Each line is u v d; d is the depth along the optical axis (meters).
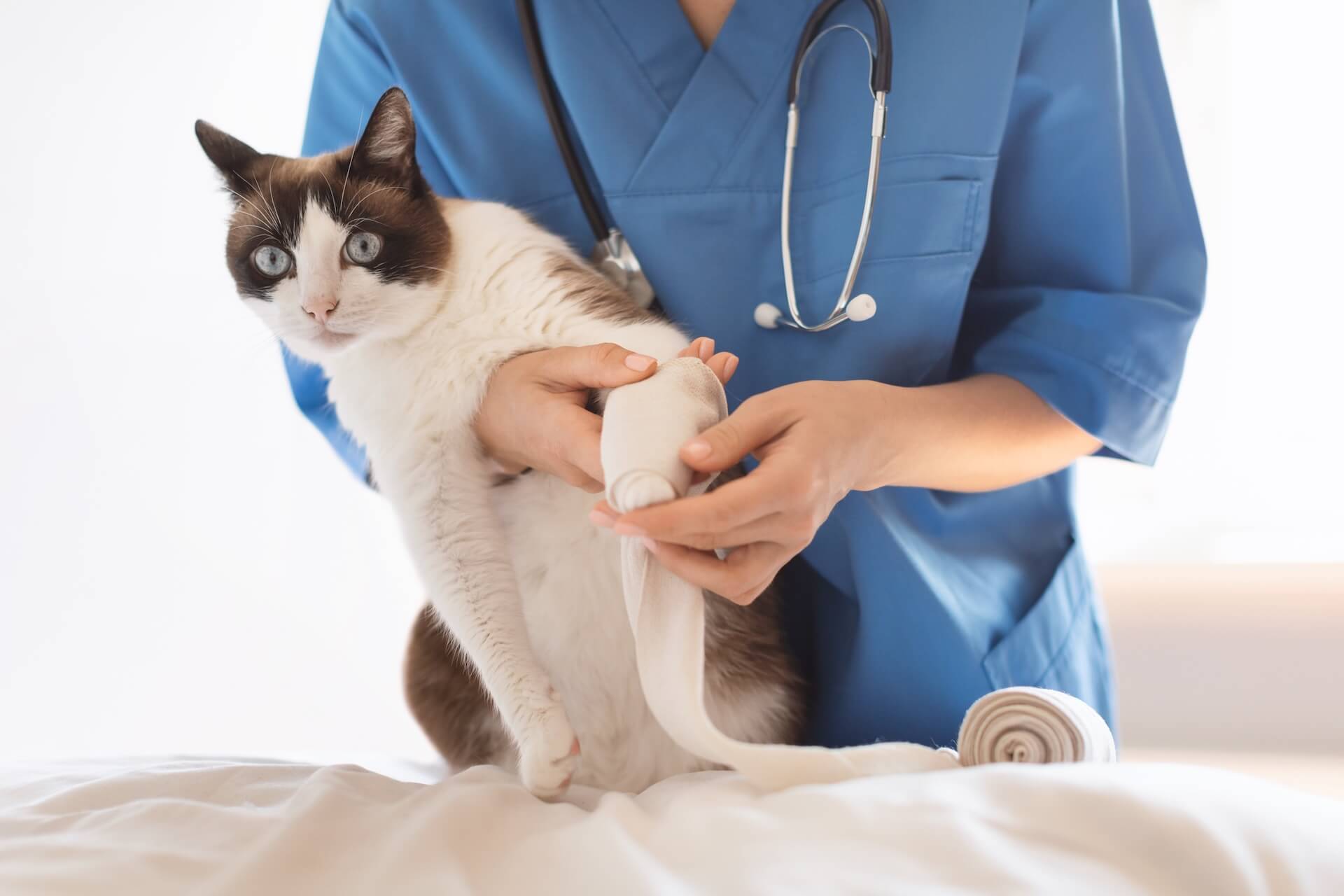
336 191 1.07
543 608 1.11
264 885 0.60
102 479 2.09
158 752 2.04
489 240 1.10
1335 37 2.19
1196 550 2.23
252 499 2.12
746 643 1.13
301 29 2.10
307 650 2.10
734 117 1.11
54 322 2.08
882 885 0.53
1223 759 1.99
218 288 2.10
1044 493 1.21
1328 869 0.55
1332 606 2.04
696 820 0.64
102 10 2.06
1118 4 1.16
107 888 0.58
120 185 2.09
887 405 0.89
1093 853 0.57
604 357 0.87
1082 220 1.13
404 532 1.04
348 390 1.11
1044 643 1.12
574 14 1.15
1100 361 1.07
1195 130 2.26
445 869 0.60
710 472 0.73
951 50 1.07
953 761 0.84
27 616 2.05
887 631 1.08
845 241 1.09
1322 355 2.27
